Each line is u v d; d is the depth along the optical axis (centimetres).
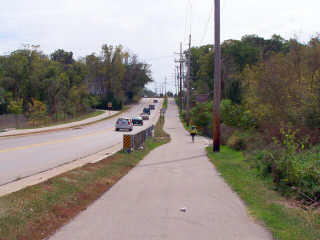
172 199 858
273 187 973
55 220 651
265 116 1792
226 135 2602
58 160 1576
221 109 3102
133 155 1855
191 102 9088
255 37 8800
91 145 2431
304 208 761
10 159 1542
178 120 7844
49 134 3503
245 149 1939
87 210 742
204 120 4153
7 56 7581
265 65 1905
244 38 8850
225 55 8269
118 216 693
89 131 4209
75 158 1669
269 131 1648
